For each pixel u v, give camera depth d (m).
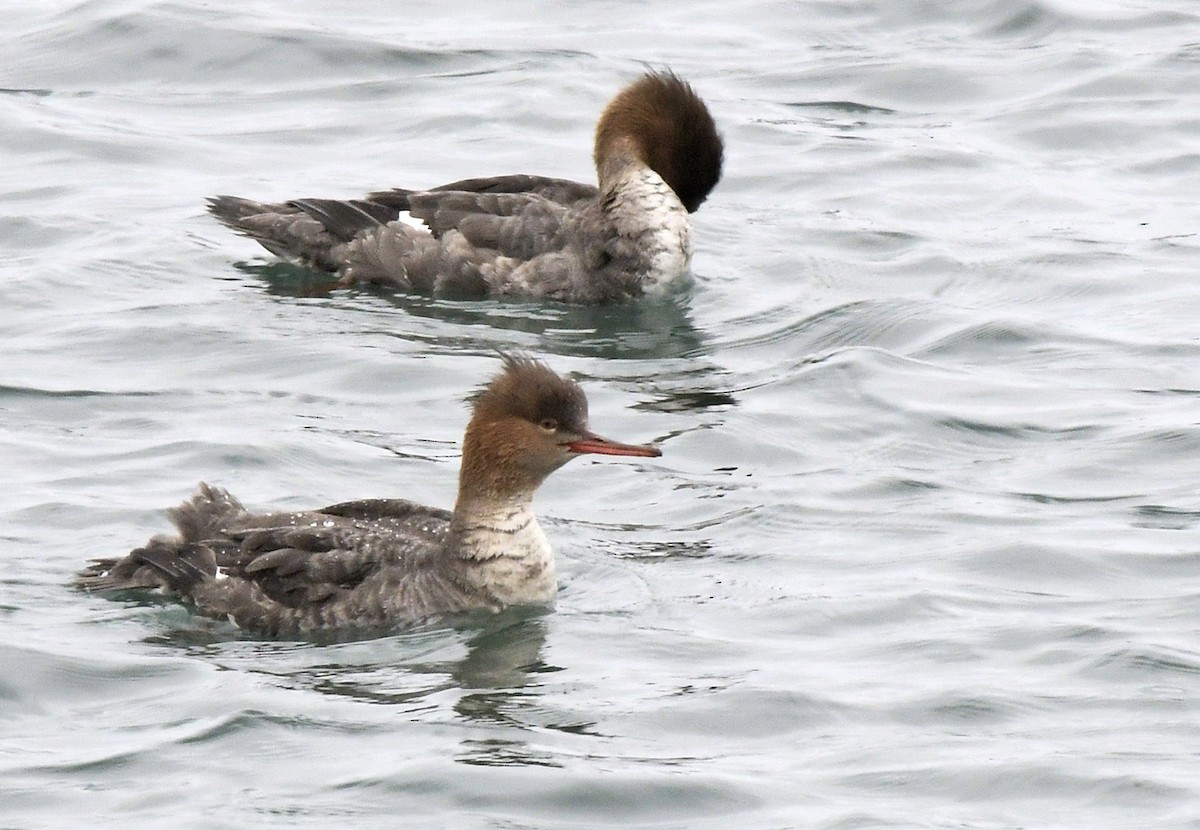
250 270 21.98
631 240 21.27
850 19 29.80
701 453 17.44
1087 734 12.52
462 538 14.41
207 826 11.39
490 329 20.44
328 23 28.88
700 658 13.65
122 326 19.97
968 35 29.12
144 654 13.65
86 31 28.20
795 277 21.86
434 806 11.65
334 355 19.45
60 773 12.04
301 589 14.20
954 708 12.86
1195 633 13.91
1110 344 19.92
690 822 11.55
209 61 27.69
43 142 25.06
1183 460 17.12
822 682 13.23
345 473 16.80
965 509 16.19
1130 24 29.27
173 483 16.44
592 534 15.78
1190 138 25.84
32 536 15.36
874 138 25.86
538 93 26.94
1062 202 24.00
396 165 24.86
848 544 15.58
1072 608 14.38
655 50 28.50
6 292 20.69
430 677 13.38
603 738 12.48
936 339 20.09
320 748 12.32
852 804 11.70
